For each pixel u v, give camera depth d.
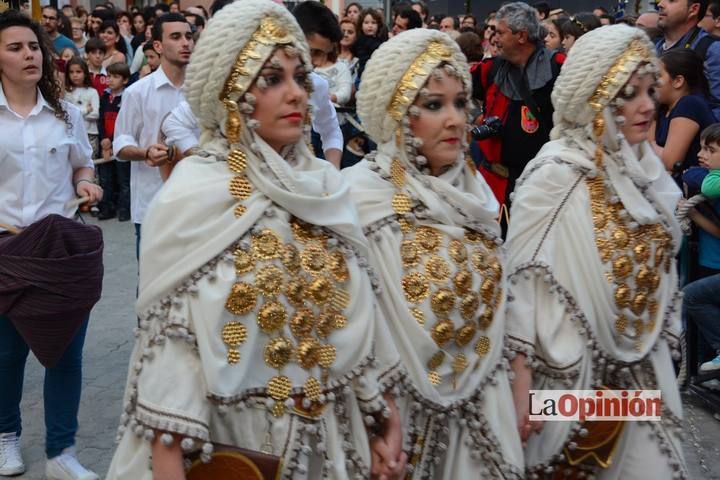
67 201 4.33
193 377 2.29
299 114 2.50
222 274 2.33
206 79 2.45
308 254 2.47
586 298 3.11
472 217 2.94
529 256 3.13
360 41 8.63
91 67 11.40
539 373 3.13
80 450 4.59
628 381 3.23
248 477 2.32
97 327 6.64
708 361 5.50
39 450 4.63
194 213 2.34
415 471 2.81
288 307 2.41
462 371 2.88
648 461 3.22
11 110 4.13
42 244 3.82
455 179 2.97
